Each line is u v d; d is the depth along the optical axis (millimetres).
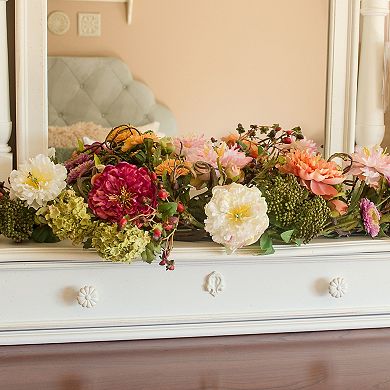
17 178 1282
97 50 1506
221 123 1554
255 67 1566
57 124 1487
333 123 1600
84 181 1317
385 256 1381
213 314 1327
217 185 1320
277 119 1577
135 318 1302
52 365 1195
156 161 1337
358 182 1470
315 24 1586
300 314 1358
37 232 1318
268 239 1301
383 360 1235
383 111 1642
